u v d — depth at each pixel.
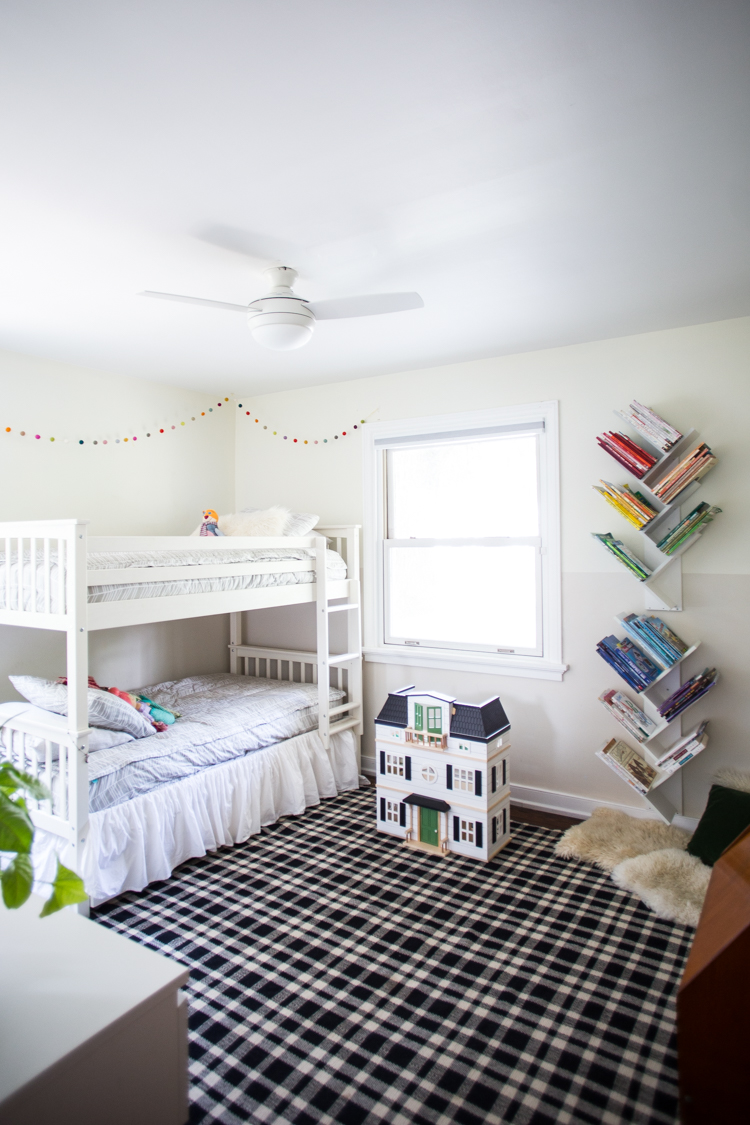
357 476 3.87
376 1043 1.72
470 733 2.77
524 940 2.18
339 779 3.62
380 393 3.77
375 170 1.66
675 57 1.27
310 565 3.45
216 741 2.93
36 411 3.30
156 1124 1.29
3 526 2.43
